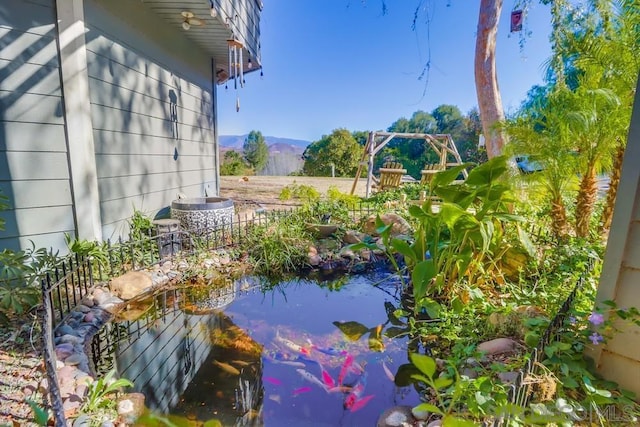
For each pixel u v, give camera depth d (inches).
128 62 162.1
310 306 136.1
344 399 79.4
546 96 161.9
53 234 130.3
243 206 283.3
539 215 163.5
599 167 153.2
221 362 95.0
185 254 166.1
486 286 119.6
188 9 177.8
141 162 175.3
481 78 187.9
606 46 144.9
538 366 63.2
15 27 116.7
